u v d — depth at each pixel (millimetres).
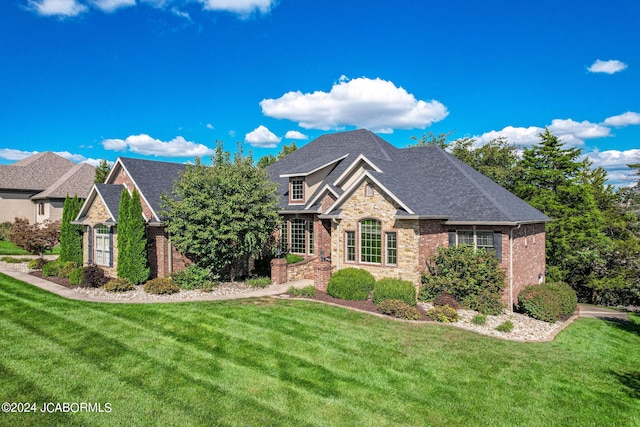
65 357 10805
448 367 11133
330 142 30609
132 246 19453
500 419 8703
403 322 14836
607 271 24156
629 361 12586
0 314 14328
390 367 10977
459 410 8984
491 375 10773
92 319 13984
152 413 8320
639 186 23516
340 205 20281
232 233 18750
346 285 17625
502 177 35281
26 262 27219
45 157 47969
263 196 20312
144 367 10359
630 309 23141
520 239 19734
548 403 9484
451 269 17703
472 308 16984
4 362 10367
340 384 9914
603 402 9664
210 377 9953
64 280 20703
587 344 13984
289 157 32156
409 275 17938
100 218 21891
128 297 17250
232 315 14758
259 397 9133
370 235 19328
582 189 27891
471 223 18438
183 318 14273
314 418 8398
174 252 21359
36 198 42000
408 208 17547
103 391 9109
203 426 7961
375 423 8328
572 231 27016
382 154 25438
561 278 26703
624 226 27859
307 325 14000
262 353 11523
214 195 19281
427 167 23719
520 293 18062
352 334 13336
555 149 30578
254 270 23641
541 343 13578
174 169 25578
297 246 25047
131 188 22875
